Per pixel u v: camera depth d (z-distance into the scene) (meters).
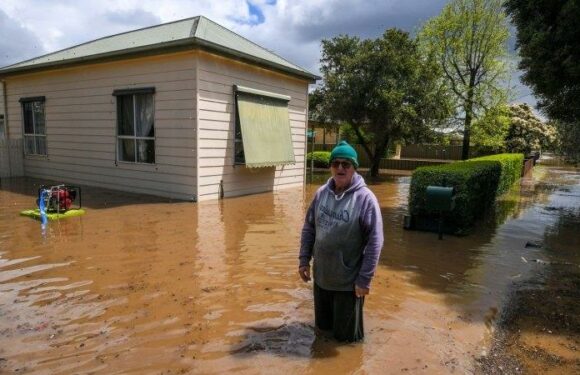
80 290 4.47
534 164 29.64
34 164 13.96
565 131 16.59
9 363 3.06
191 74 9.70
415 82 17.39
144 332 3.56
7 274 4.93
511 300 4.59
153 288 4.57
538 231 8.13
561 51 7.70
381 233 3.19
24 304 4.09
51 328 3.61
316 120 20.98
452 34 21.86
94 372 2.97
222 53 10.06
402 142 19.58
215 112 10.27
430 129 18.50
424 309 4.25
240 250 6.12
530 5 8.15
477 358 3.33
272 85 12.16
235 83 10.80
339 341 3.46
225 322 3.78
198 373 2.97
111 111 11.38
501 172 12.11
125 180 11.39
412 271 5.48
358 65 17.12
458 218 7.47
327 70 20.23
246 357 3.20
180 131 10.07
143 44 10.80
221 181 10.71
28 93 13.65
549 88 8.38
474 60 22.17
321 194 3.38
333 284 3.31
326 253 3.27
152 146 10.77
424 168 8.09
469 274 5.43
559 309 4.36
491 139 22.39
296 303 4.24
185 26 11.93
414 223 7.91
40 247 6.05
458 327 3.87
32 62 13.42
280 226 7.76
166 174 10.50
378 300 4.45
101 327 3.64
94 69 11.57
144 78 10.56
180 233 7.05
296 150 13.59
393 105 16.59
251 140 11.02
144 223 7.75
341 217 3.19
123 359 3.14
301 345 3.39
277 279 4.93
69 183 12.76
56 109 12.84
